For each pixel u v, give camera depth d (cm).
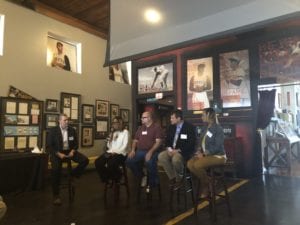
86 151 683
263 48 544
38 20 600
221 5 233
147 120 400
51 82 618
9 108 528
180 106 628
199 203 374
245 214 322
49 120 603
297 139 741
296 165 706
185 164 358
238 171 543
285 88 815
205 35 246
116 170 391
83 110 682
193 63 616
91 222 305
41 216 329
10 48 547
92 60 718
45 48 612
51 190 479
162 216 321
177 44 263
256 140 550
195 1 243
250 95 552
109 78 771
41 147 577
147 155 376
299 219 303
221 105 578
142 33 287
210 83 593
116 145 408
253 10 217
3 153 503
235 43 570
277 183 491
